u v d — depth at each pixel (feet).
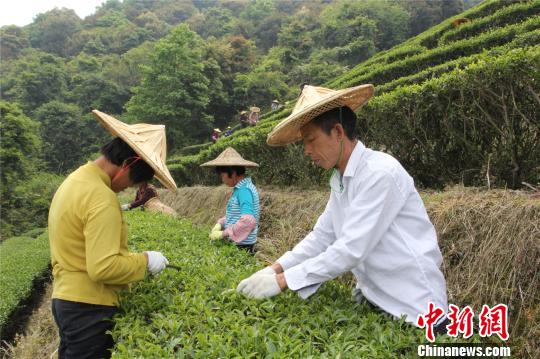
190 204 34.96
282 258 8.36
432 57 31.37
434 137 15.49
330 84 52.31
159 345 6.33
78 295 8.28
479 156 14.21
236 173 15.79
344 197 7.43
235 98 151.84
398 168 6.93
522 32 27.43
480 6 42.98
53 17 245.45
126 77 167.22
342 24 172.65
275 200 23.38
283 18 230.27
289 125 7.25
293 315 7.12
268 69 162.20
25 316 25.61
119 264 7.66
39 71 149.79
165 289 8.79
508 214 10.35
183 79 130.62
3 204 70.18
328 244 8.25
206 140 136.36
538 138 12.61
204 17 269.23
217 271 9.82
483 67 12.69
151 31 242.17
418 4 180.14
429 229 7.22
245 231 14.90
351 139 7.24
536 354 8.48
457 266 10.79
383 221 6.76
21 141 71.67
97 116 8.27
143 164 8.52
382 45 171.83
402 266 6.90
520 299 9.38
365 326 6.64
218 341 6.08
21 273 29.19
